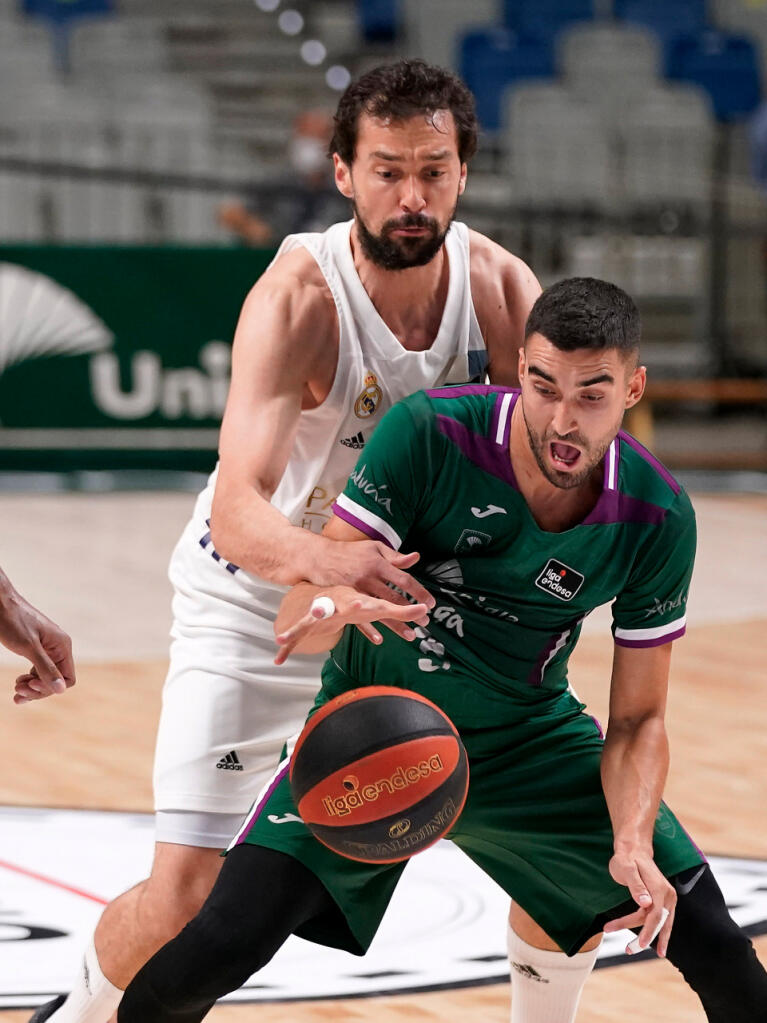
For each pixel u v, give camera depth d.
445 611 3.65
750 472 16.44
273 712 4.21
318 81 20.19
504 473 3.50
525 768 3.73
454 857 6.10
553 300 3.29
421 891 5.70
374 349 4.12
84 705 8.29
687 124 18.58
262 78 20.14
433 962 5.02
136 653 9.36
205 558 4.36
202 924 3.39
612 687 3.76
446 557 3.62
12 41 18.86
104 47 19.22
